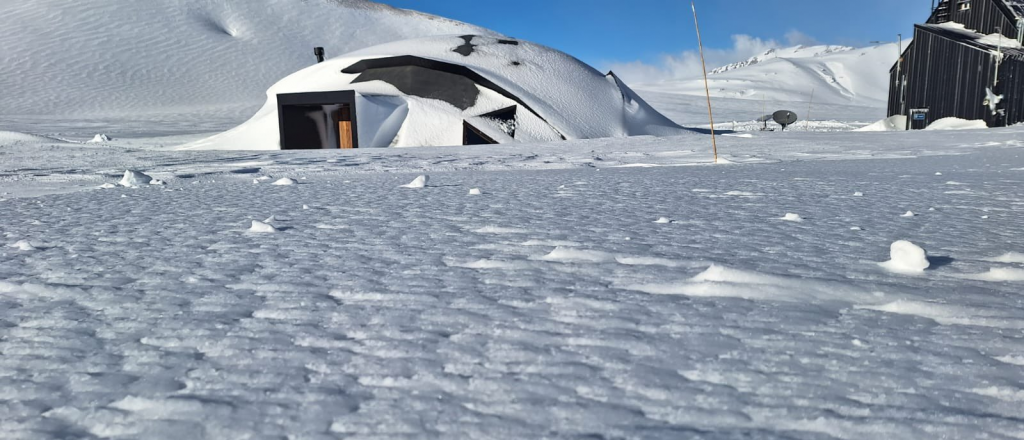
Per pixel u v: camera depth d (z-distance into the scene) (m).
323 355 1.31
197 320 1.61
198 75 69.94
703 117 67.56
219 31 82.50
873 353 1.30
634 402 1.05
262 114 30.61
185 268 2.34
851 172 7.60
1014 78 32.59
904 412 1.01
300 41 86.12
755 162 10.40
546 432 0.94
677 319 1.56
